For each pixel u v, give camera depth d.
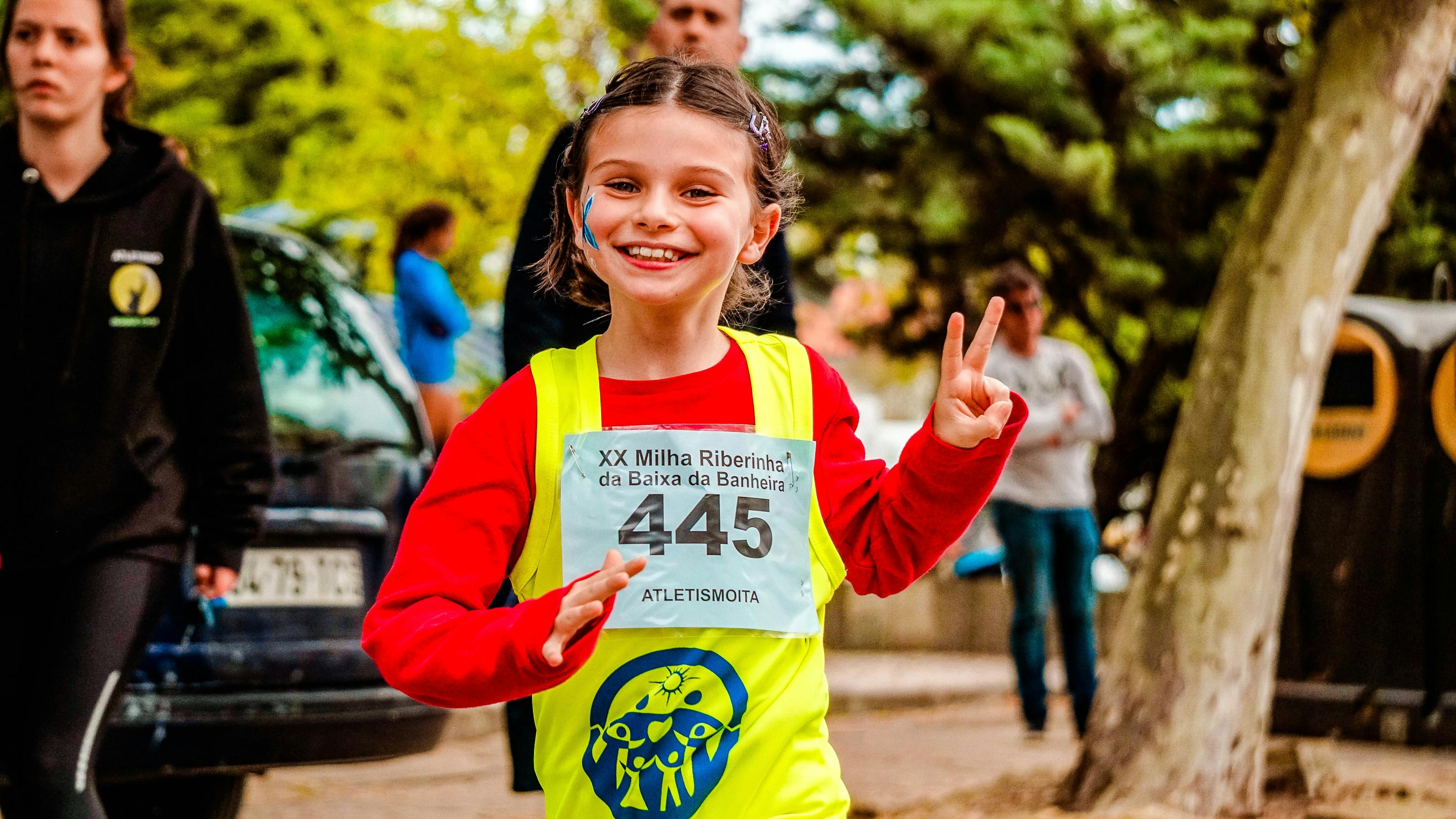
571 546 2.89
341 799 8.32
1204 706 7.20
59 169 4.68
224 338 4.88
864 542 3.04
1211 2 14.60
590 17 17.03
